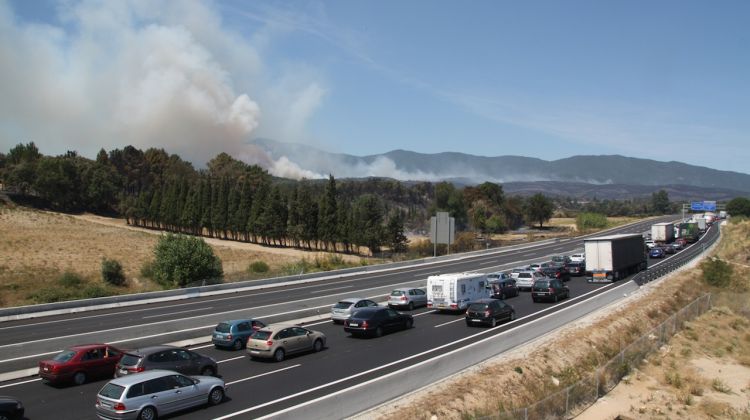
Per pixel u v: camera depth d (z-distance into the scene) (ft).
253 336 84.58
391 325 102.89
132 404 55.01
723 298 155.12
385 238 338.34
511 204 569.23
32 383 72.54
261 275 215.31
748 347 118.21
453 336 98.48
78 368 71.67
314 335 88.94
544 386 80.18
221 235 418.10
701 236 339.98
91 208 474.90
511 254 269.85
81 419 58.03
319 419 54.85
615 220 552.00
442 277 125.49
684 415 78.23
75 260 249.96
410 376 68.95
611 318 117.60
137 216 436.35
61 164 451.94
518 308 127.65
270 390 67.36
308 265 246.88
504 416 63.46
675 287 157.17
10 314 122.42
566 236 374.43
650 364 99.04
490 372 79.05
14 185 444.55
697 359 106.11
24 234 298.76
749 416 79.92
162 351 70.08
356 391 60.13
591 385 82.38
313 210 353.92
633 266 189.06
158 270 208.64
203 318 101.76
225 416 57.88
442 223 246.88
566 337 101.30
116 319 122.01
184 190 421.59
